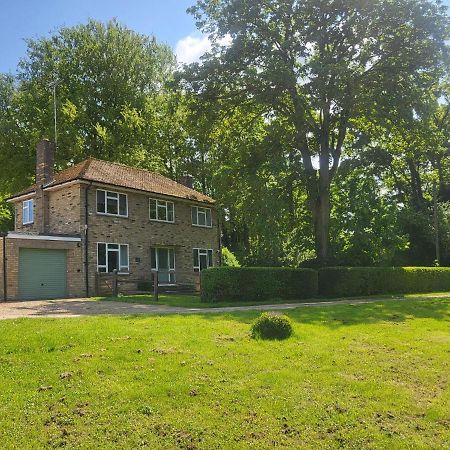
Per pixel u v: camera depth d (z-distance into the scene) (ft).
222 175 89.61
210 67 84.94
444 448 17.19
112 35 129.29
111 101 129.49
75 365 25.00
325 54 85.92
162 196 95.61
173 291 90.94
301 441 17.58
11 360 25.90
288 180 89.10
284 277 69.10
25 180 122.31
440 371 25.48
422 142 91.71
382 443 17.46
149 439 17.63
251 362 26.02
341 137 94.84
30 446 17.19
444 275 97.55
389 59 85.87
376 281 82.38
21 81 126.11
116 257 86.48
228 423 18.86
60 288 77.71
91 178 82.02
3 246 71.61
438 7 81.46
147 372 24.06
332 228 97.50
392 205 100.58
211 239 110.73
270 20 88.53
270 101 87.61
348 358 27.30
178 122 124.77
